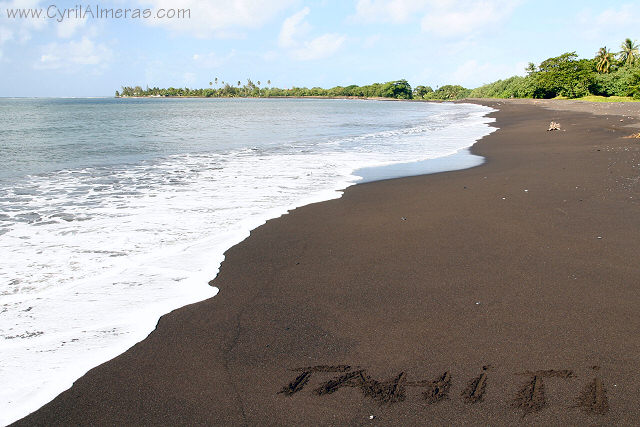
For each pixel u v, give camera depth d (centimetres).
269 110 6288
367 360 323
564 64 7781
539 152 1380
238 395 289
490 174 1039
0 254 536
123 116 4406
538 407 269
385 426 259
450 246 555
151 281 464
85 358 331
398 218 687
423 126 2833
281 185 953
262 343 349
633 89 6203
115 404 282
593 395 279
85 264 508
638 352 323
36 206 770
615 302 398
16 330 367
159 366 321
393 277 466
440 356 325
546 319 372
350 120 3653
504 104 6738
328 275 476
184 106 8656
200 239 597
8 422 267
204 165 1229
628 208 698
